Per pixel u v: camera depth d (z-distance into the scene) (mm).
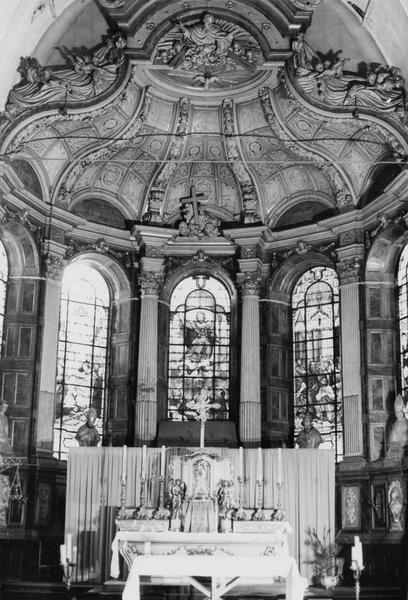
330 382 22078
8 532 19156
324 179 22625
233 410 22500
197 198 23344
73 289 22828
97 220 22922
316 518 18562
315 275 23031
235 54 20219
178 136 22266
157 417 22156
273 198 23328
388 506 19281
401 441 19453
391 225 20594
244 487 18625
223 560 13312
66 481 19984
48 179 21734
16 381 20453
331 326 22469
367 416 20484
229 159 22672
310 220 22891
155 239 22891
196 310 23438
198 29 19578
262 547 16672
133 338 22641
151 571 13188
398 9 18344
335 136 21219
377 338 20984
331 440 21656
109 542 18500
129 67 19734
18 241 21094
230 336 23109
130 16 19031
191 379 22984
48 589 17922
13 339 20734
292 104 20703
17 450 20000
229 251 23266
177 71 20750
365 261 21406
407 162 18766
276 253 23156
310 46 20375
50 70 19219
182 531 17594
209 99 21656
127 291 23016
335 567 18578
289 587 13281
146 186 23312
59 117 19562
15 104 18750
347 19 19984
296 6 18859
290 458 18891
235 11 19266
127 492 18703
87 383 22375
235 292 23234
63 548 15711
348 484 20297
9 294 21016
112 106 20062
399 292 21156
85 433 20000
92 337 22766
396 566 18609
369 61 20094
